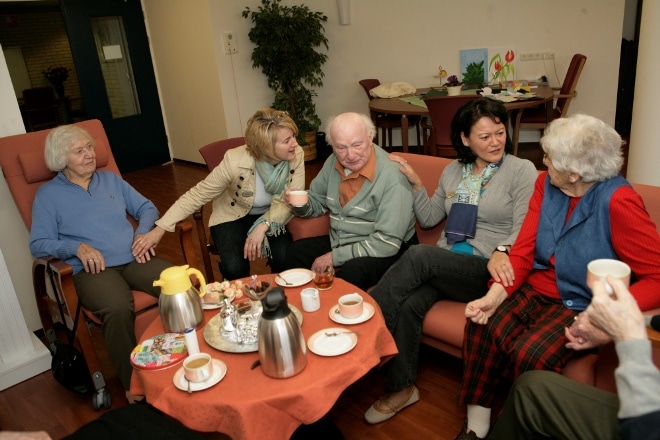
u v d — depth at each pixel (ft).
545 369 5.04
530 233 5.87
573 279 5.44
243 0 18.22
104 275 7.36
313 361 4.73
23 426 7.03
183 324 5.42
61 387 7.87
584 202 5.27
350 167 7.20
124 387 7.08
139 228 8.17
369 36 19.22
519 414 4.48
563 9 16.94
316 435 6.06
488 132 6.38
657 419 3.26
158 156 21.44
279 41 17.66
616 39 16.79
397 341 6.29
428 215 7.32
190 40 18.57
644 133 8.14
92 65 18.74
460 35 18.26
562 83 17.76
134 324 7.15
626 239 4.97
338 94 20.39
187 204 8.26
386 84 17.74
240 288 5.74
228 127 18.81
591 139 4.95
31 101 25.25
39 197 7.73
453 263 6.24
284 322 4.43
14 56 28.32
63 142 7.56
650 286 4.85
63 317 7.32
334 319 5.32
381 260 7.17
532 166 6.47
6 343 7.98
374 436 6.19
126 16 19.36
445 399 6.75
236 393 4.39
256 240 8.09
